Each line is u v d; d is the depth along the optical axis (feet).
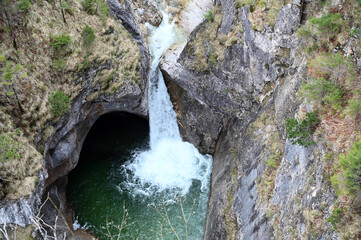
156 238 67.26
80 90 64.39
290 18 53.01
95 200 75.41
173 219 70.74
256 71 62.39
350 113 37.45
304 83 45.93
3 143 47.01
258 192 52.26
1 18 52.26
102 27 71.36
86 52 65.26
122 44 74.49
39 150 56.08
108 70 68.95
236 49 63.87
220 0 68.49
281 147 51.93
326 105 40.75
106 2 74.95
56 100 57.36
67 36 61.31
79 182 79.25
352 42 40.60
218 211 63.00
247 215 53.52
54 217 63.46
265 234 45.91
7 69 48.01
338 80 40.47
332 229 32.96
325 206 34.91
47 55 59.21
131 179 80.74
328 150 37.42
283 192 45.09
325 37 44.86
